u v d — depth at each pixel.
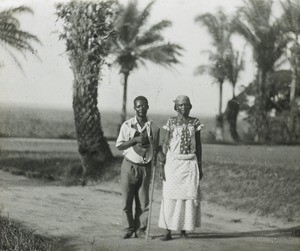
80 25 9.59
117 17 10.30
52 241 5.27
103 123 14.10
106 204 7.21
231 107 11.96
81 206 6.96
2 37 9.33
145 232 5.59
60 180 9.03
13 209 6.54
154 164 5.60
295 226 6.34
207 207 7.44
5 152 10.70
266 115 12.16
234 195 7.68
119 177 9.35
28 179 9.02
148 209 5.59
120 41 11.01
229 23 10.25
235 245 5.35
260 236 5.80
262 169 8.17
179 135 5.52
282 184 7.61
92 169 9.69
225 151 10.18
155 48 11.28
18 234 5.36
